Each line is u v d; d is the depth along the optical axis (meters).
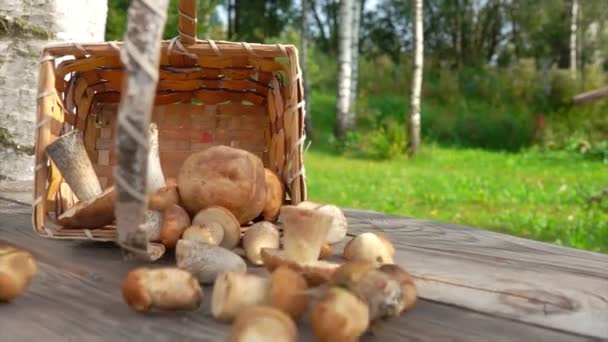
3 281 0.56
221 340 0.50
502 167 6.11
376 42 12.60
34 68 1.34
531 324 0.57
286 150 0.85
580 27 11.49
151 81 0.41
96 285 0.64
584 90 9.23
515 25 11.80
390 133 6.79
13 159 1.35
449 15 12.02
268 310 0.46
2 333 0.51
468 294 0.65
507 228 3.02
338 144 7.22
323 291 0.51
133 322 0.54
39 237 0.84
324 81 10.89
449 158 6.86
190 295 0.55
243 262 0.65
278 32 11.58
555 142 7.91
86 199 0.77
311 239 0.61
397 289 0.52
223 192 0.71
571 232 2.90
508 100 9.66
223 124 1.01
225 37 10.91
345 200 3.95
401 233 0.97
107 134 0.97
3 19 1.33
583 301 0.63
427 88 10.16
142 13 0.41
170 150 1.00
